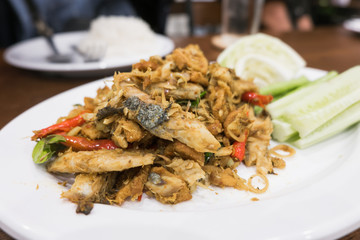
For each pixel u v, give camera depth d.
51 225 0.16
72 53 0.46
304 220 0.16
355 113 0.26
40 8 0.68
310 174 0.23
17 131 0.24
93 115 0.23
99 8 0.75
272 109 0.28
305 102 0.27
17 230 0.16
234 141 0.24
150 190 0.21
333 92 0.27
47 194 0.18
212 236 0.16
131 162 0.20
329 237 0.16
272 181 0.22
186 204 0.21
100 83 0.31
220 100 0.24
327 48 0.48
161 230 0.16
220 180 0.21
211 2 0.75
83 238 0.16
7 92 0.34
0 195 0.18
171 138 0.21
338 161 0.23
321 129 0.26
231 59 0.36
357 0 0.99
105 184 0.20
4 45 0.69
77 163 0.20
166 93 0.23
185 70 0.24
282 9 0.98
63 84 0.37
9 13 0.68
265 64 0.35
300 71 0.36
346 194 0.18
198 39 0.54
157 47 0.48
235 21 0.50
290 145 0.27
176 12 0.84
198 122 0.21
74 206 0.18
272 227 0.16
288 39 0.53
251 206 0.17
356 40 0.52
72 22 0.67
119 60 0.37
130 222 0.16
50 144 0.22
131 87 0.22
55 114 0.27
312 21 0.98
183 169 0.21
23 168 0.20
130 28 0.49
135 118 0.21
